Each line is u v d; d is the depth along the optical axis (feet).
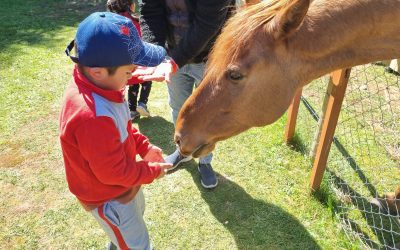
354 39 6.30
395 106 13.55
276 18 5.76
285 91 6.32
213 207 9.82
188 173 10.89
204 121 6.55
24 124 12.92
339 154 11.49
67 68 16.44
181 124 6.74
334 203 9.72
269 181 10.58
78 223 9.43
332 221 9.36
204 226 9.32
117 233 6.59
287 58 6.13
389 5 6.12
